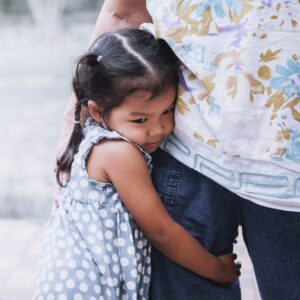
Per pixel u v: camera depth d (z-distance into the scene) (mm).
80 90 1395
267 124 1264
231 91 1261
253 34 1243
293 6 1240
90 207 1368
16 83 8898
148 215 1353
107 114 1368
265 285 1438
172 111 1371
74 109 1530
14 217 3715
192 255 1388
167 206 1427
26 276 2820
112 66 1313
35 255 3045
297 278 1392
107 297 1349
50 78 9148
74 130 1481
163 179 1425
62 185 1486
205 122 1315
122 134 1363
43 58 11000
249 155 1287
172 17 1308
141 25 1448
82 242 1359
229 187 1330
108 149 1356
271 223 1360
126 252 1359
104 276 1347
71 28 13742
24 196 4133
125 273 1358
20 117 6879
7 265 2938
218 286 1447
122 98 1321
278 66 1246
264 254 1401
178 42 1297
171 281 1447
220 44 1271
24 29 14227
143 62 1304
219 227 1421
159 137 1371
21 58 11117
